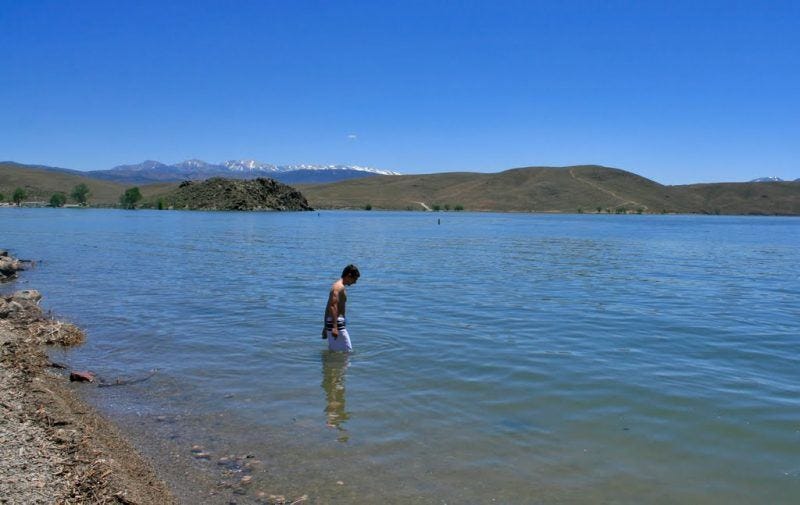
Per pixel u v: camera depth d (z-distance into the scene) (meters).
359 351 12.48
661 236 68.56
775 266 33.91
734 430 8.28
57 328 13.66
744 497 6.45
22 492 6.02
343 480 6.81
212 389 9.99
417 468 7.10
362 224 91.25
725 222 140.38
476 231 74.75
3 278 23.70
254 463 7.23
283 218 111.44
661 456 7.45
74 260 31.77
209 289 21.41
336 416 8.75
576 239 59.72
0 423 7.84
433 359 11.88
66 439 7.51
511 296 20.61
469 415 8.80
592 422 8.54
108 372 10.99
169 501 6.30
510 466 7.15
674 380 10.64
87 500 6.03
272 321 15.59
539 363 11.66
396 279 25.12
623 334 14.52
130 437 7.99
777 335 14.63
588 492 6.53
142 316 16.20
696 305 19.28
